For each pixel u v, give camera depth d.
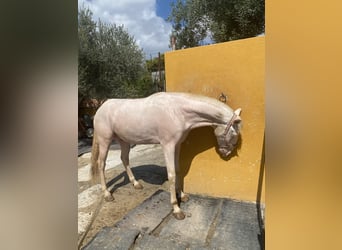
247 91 2.40
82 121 8.38
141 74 8.78
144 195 2.93
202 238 1.97
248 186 2.49
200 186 2.75
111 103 2.76
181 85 2.72
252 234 1.98
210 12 6.31
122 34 8.05
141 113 2.47
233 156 2.53
